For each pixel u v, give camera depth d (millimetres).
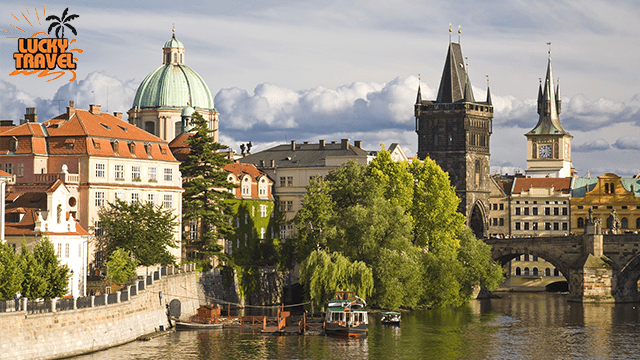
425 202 174500
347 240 150750
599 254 197625
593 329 145625
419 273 152750
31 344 100625
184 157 182375
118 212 150375
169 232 150750
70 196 147000
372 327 142000
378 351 122188
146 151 160375
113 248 146125
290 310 167125
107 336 115250
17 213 130375
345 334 131875
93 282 134000
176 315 137625
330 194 165500
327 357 117250
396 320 145500
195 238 171250
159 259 146875
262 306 173250
